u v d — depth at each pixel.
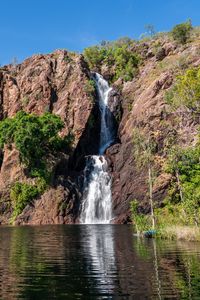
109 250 26.39
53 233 44.31
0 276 17.53
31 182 73.50
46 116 77.44
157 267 19.09
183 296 13.59
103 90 91.19
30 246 29.89
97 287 15.17
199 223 36.84
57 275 17.62
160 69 87.69
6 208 74.06
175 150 55.50
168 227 36.25
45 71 89.81
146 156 55.88
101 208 70.88
